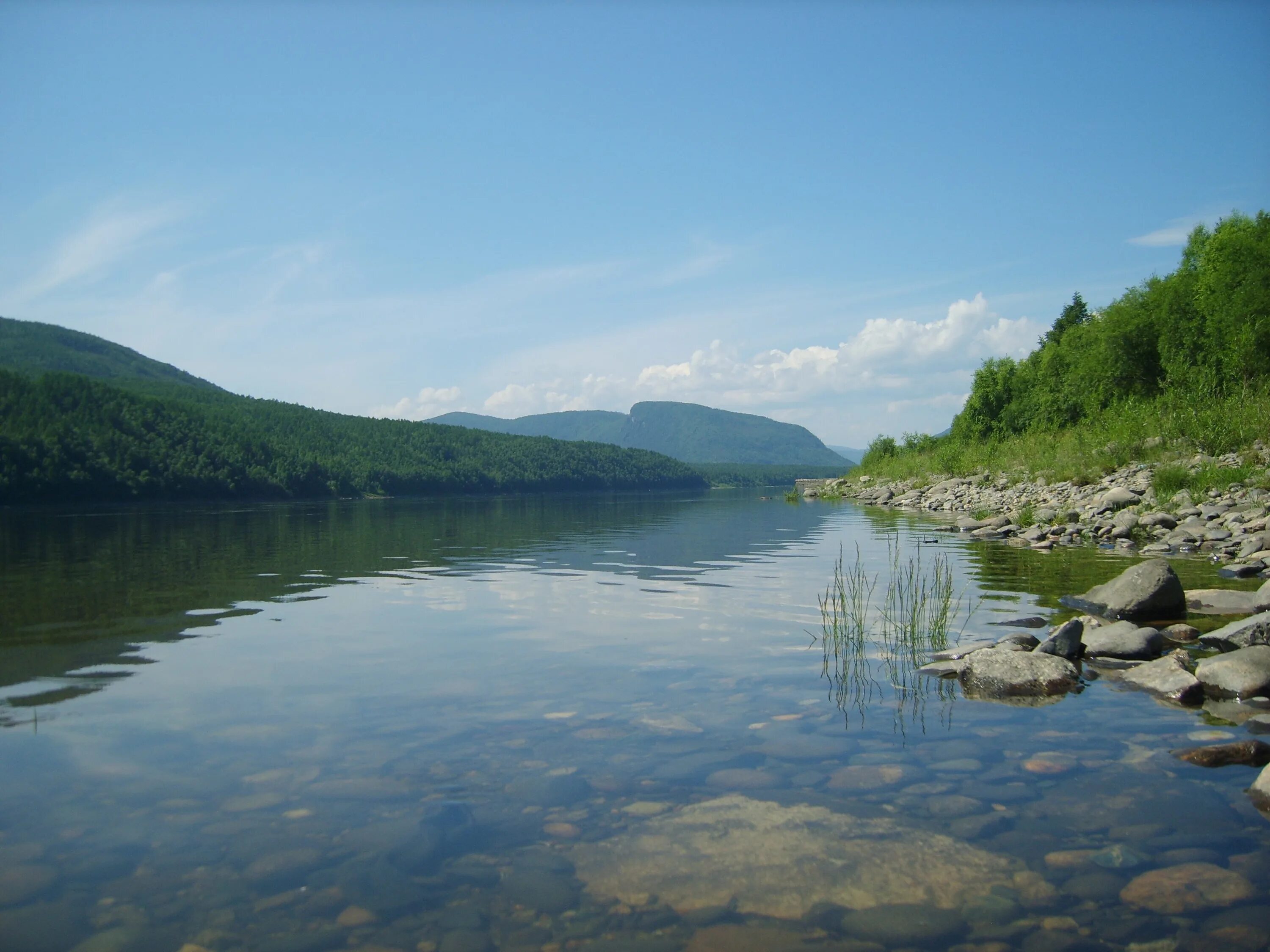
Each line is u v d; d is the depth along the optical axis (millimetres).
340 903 3375
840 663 7395
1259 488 19141
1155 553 15500
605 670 7117
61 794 4414
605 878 3592
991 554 16219
